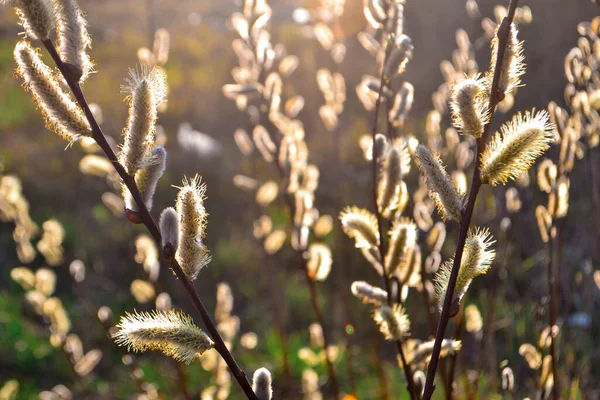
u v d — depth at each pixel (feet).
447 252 17.21
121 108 33.73
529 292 14.40
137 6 52.39
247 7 9.75
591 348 12.19
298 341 17.53
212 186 27.04
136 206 4.12
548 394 7.91
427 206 9.04
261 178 24.94
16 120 34.04
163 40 11.26
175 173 28.02
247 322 19.93
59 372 17.97
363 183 23.41
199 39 44.42
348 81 30.32
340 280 13.79
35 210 26.37
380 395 13.15
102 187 27.35
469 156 10.97
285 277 20.83
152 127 4.00
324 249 8.29
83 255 20.45
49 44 3.84
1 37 46.85
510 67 3.95
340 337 17.08
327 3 11.59
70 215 25.73
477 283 15.89
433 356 4.30
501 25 3.95
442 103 11.12
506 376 7.23
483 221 12.87
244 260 22.18
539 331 8.91
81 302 20.59
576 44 22.65
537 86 21.89
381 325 5.16
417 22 29.50
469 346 14.71
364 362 15.88
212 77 37.65
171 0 50.47
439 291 4.42
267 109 9.96
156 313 4.42
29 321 20.38
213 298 21.30
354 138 27.81
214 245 23.68
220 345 4.23
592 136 8.59
